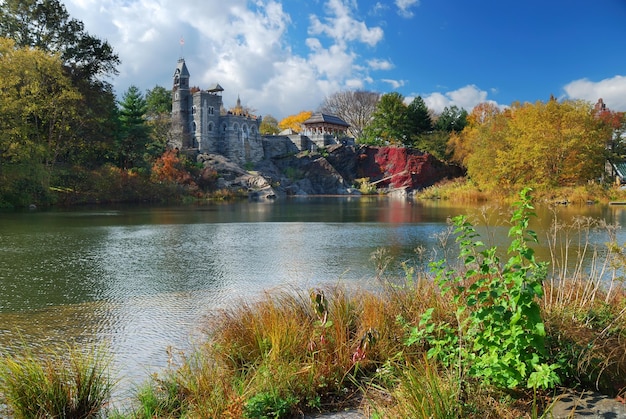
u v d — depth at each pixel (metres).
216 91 84.31
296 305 6.69
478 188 56.81
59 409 4.42
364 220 29.48
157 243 19.02
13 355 6.73
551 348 5.02
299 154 86.25
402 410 4.00
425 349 5.68
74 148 50.91
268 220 29.84
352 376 5.09
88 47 53.16
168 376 5.43
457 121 89.75
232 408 4.27
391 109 90.25
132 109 58.44
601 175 57.00
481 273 5.21
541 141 49.31
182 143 77.19
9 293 10.70
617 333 5.30
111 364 6.36
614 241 6.96
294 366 5.09
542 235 18.89
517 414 4.14
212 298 10.27
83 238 20.31
